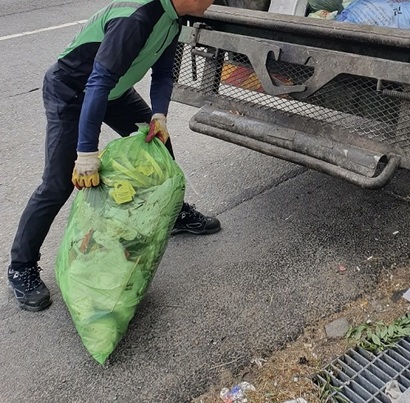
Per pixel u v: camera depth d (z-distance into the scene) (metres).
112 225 2.48
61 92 2.56
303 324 2.75
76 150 2.65
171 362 2.58
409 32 2.55
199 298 2.95
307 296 2.93
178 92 3.49
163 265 3.21
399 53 2.61
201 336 2.71
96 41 2.45
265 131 3.07
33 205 2.76
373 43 2.63
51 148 2.64
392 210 3.60
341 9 3.53
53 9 8.66
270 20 2.97
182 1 2.26
